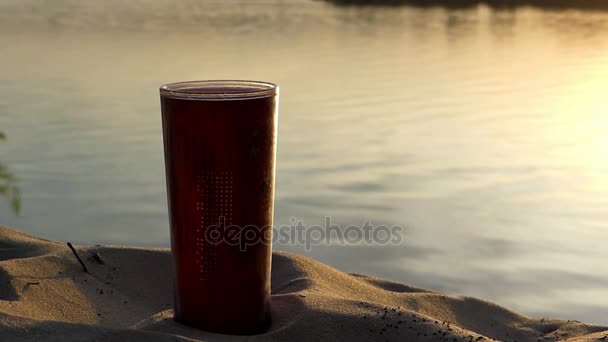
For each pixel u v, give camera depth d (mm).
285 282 3764
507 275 4895
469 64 13766
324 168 7238
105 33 18500
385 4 28344
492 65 13680
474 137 8500
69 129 8586
